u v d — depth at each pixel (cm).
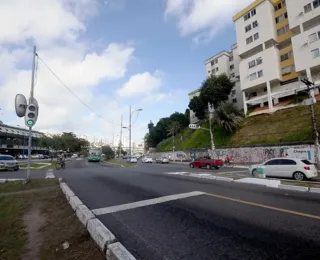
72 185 1016
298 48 3462
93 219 454
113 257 307
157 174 1523
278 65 3875
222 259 323
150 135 8319
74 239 395
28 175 1040
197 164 2628
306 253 335
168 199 705
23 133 6931
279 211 561
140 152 13088
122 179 1227
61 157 2267
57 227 460
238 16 4516
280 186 945
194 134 5284
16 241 392
